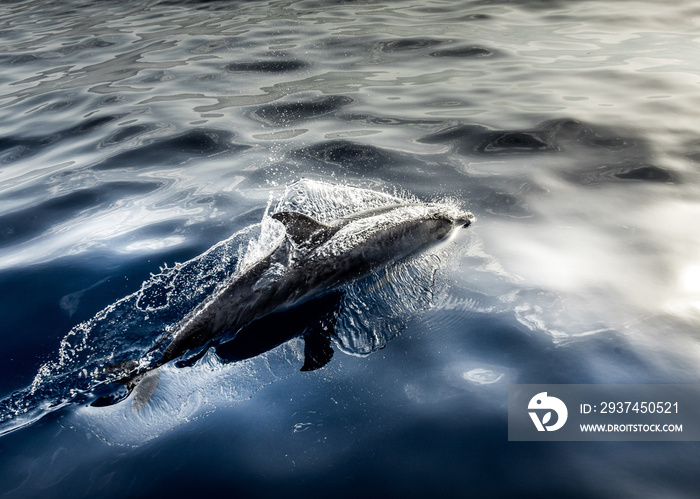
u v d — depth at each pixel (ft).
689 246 19.30
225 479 11.93
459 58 41.32
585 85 34.83
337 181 25.13
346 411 13.60
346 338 16.21
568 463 11.94
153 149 29.55
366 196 23.77
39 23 60.03
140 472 12.18
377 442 12.68
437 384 14.33
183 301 17.47
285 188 24.73
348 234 19.29
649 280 17.79
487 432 12.83
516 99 33.53
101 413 13.79
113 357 15.51
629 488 11.34
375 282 18.74
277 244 19.12
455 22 50.06
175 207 23.57
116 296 17.87
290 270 17.60
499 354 15.25
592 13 49.93
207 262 19.40
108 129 32.40
